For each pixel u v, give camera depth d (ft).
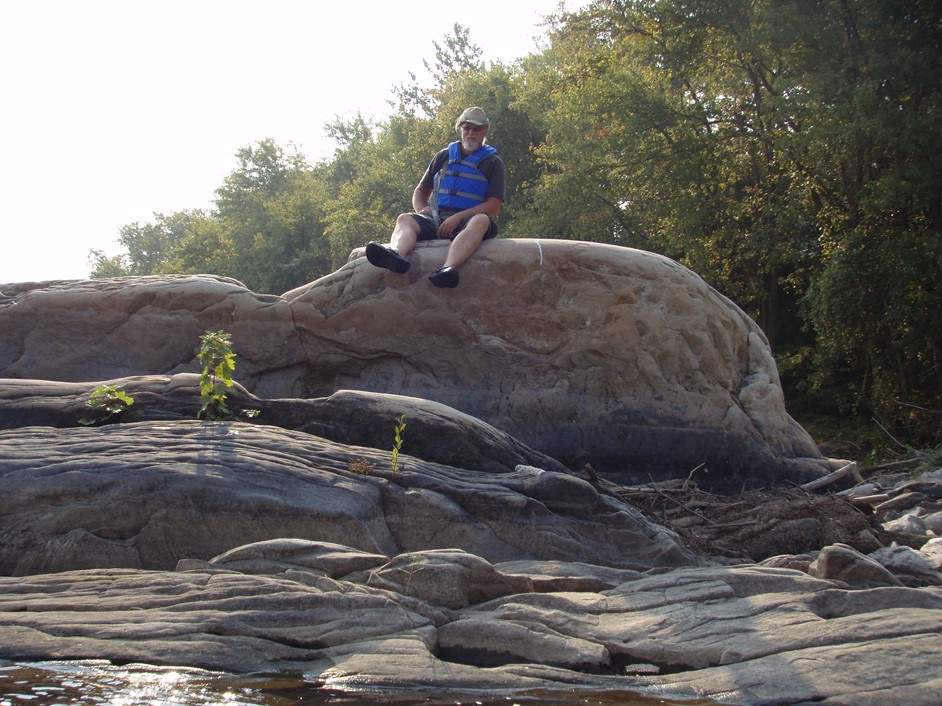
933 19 52.85
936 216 53.67
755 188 64.18
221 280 30.48
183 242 171.73
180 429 19.92
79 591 14.49
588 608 15.01
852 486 28.55
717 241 65.57
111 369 29.48
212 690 11.40
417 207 30.32
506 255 28.12
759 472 27.53
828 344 54.19
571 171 69.21
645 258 28.40
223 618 13.37
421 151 104.12
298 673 12.23
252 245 153.69
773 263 63.26
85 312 29.76
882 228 52.95
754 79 62.08
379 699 11.39
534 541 19.19
